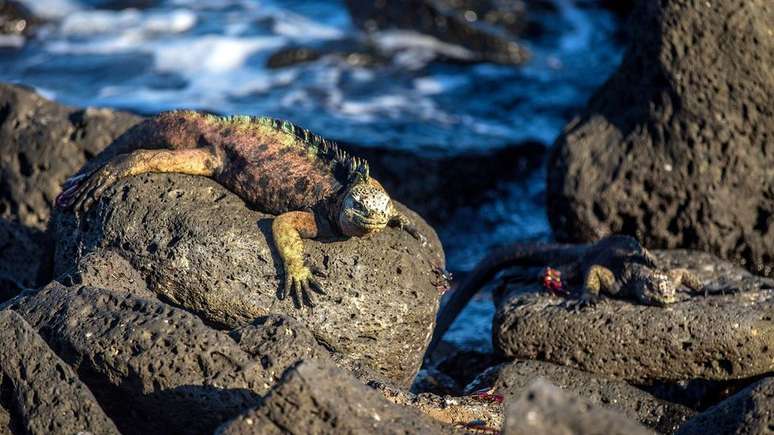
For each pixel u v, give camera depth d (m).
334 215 15.74
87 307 14.24
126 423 14.00
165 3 45.91
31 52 40.72
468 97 39.00
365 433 12.11
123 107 35.16
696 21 21.53
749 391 14.56
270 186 16.22
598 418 10.38
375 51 41.97
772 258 22.00
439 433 12.52
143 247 15.95
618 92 22.89
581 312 17.97
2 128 22.12
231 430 12.09
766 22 21.38
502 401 15.83
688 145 21.86
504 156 31.36
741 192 21.84
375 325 15.90
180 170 16.61
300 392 12.10
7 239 20.11
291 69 40.12
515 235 29.34
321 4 46.66
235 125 16.84
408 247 16.44
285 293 15.51
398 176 29.88
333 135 31.73
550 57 44.22
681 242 22.19
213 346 13.45
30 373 13.39
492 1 46.16
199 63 40.12
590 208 22.36
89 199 16.62
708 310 17.56
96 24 43.31
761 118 21.67
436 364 20.41
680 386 17.69
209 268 15.65
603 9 47.75
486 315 23.39
